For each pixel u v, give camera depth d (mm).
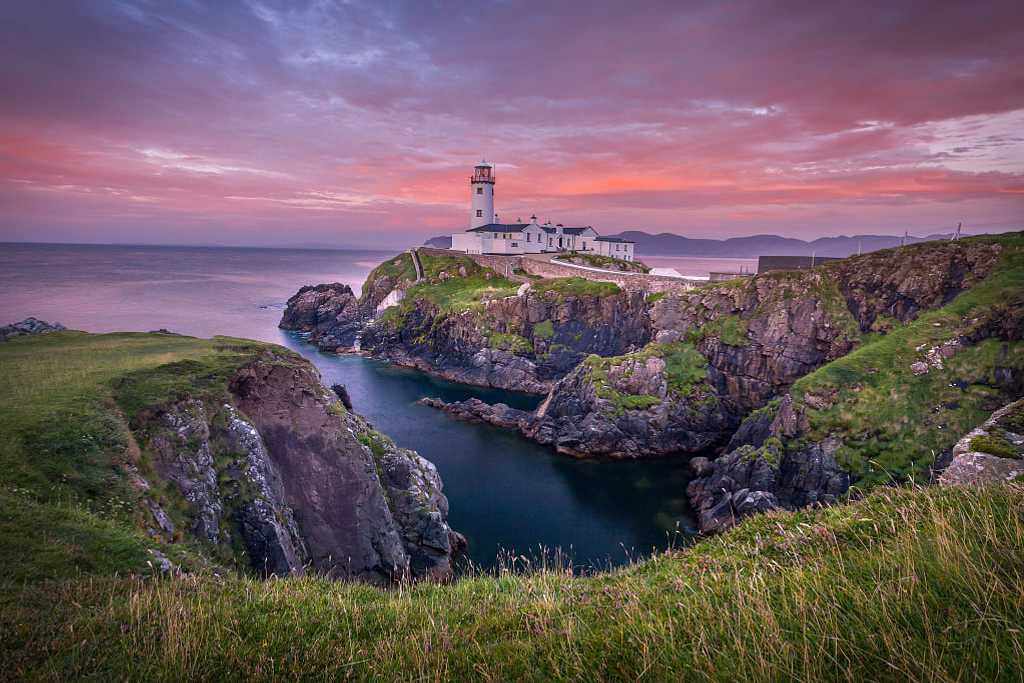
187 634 6844
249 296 173750
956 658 3770
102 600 9180
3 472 16641
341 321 120375
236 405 28656
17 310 119875
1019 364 41219
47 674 6023
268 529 23844
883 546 6402
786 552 7504
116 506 17484
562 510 43062
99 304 138125
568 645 5723
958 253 55531
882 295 58188
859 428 41938
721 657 4547
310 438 30500
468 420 65938
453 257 123688
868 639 4148
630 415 56969
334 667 6191
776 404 50938
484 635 6957
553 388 64750
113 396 23719
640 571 10125
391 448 35406
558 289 89000
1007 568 4785
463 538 36969
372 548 29328
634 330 80188
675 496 46094
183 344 34656
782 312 62656
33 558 11570
